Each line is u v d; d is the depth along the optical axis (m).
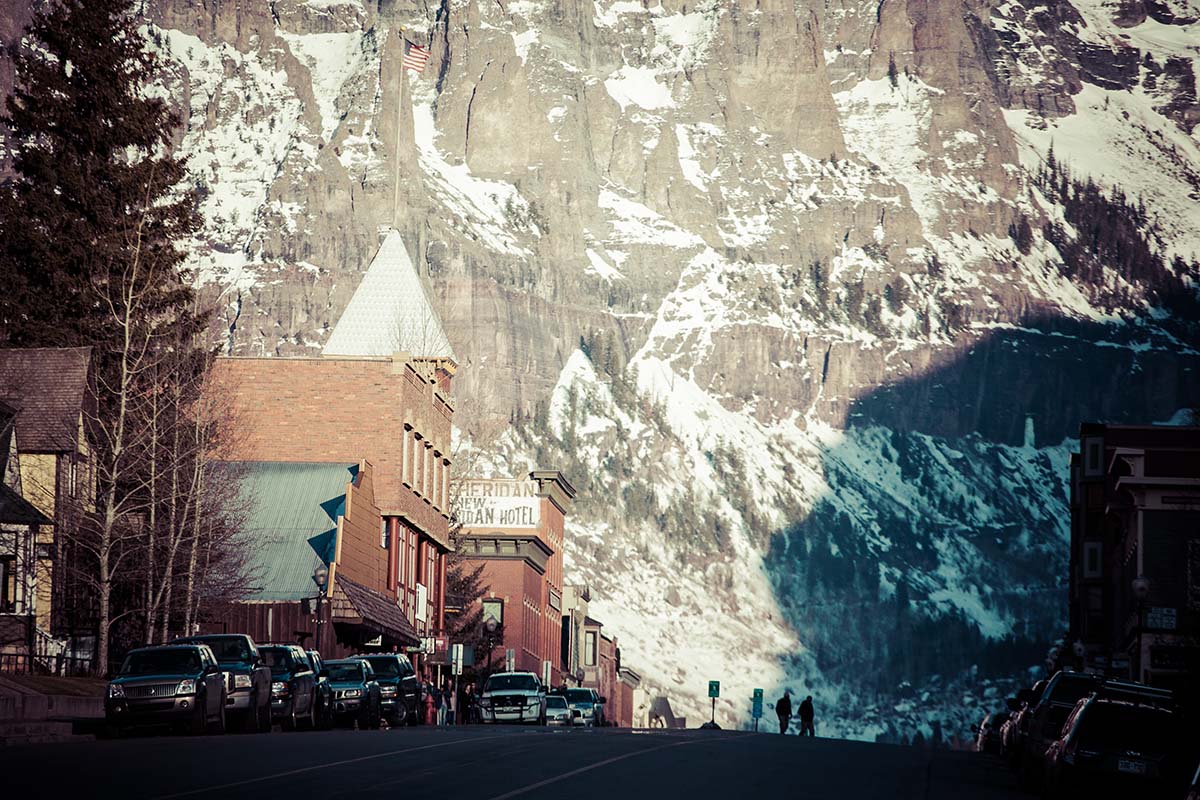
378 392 103.88
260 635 90.38
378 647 100.69
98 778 35.12
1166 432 106.12
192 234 109.06
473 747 49.22
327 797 32.47
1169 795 37.50
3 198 106.94
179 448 83.38
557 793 34.75
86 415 85.38
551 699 102.94
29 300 104.75
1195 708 45.53
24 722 56.25
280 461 101.06
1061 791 38.28
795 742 69.00
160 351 90.88
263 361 103.75
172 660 54.34
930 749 77.50
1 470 80.44
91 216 107.88
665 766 44.25
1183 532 94.31
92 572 84.19
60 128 110.81
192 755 42.28
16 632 76.75
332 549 93.19
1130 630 94.88
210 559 84.94
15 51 113.06
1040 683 57.53
